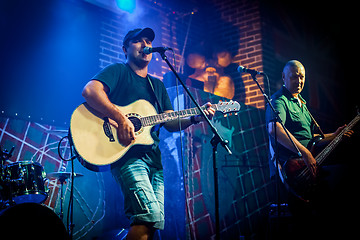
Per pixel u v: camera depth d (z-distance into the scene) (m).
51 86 4.72
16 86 4.43
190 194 4.56
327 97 7.46
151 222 2.74
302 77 4.22
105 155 2.90
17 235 2.89
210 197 4.77
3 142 4.15
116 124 3.00
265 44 6.55
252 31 6.60
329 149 3.89
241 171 5.25
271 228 3.91
